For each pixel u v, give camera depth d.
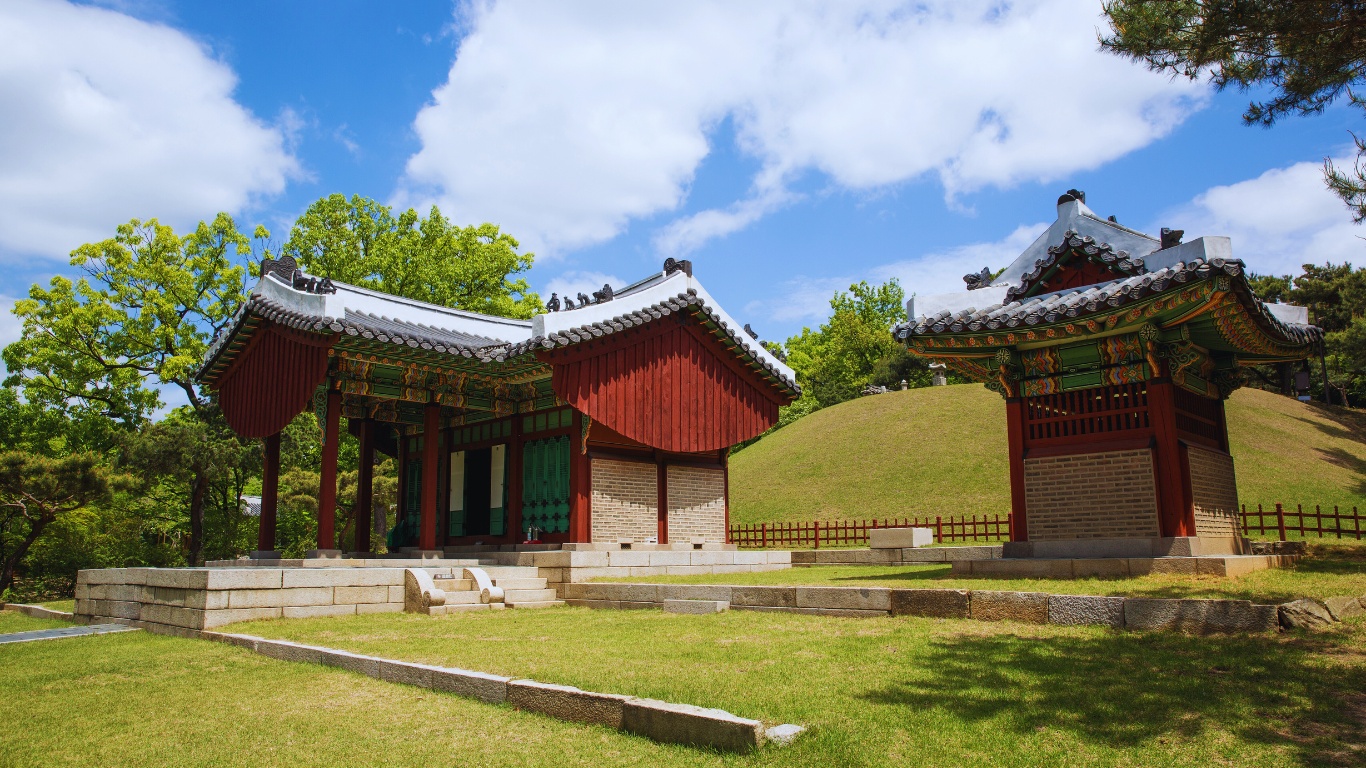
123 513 37.16
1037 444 15.55
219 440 34.41
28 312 37.00
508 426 23.41
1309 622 9.03
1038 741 6.23
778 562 22.97
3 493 29.52
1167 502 13.73
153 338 37.78
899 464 40.00
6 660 12.63
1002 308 15.56
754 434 23.83
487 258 43.47
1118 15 10.80
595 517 20.95
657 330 21.72
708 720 6.54
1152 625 9.59
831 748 6.18
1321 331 16.33
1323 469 33.81
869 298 83.56
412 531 25.73
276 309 19.34
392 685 9.24
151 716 8.56
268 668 10.55
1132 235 15.15
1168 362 14.12
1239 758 5.79
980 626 10.49
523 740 7.06
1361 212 10.06
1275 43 10.24
